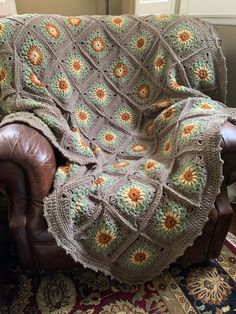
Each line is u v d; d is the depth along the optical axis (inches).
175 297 43.4
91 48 53.3
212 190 38.3
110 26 54.0
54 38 49.8
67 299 43.1
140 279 42.7
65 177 39.8
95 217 37.5
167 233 39.1
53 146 42.0
